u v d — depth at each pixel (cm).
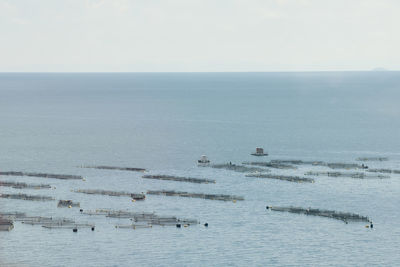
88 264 19962
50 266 19750
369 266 19938
